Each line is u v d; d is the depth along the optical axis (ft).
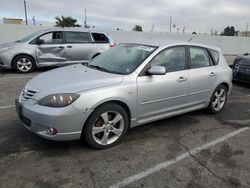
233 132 15.80
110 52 16.74
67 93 11.60
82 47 34.58
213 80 17.75
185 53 16.29
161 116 15.12
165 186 10.31
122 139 13.99
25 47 31.73
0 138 13.34
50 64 33.40
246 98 24.00
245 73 27.84
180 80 15.42
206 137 14.93
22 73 31.81
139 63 14.17
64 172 10.79
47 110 11.37
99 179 10.48
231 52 81.46
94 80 12.77
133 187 10.15
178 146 13.62
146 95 13.85
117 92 12.60
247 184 10.69
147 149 13.10
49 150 12.42
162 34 75.00
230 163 12.20
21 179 10.19
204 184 10.54
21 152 12.13
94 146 12.53
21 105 12.37
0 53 31.40
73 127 11.68
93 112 12.08
